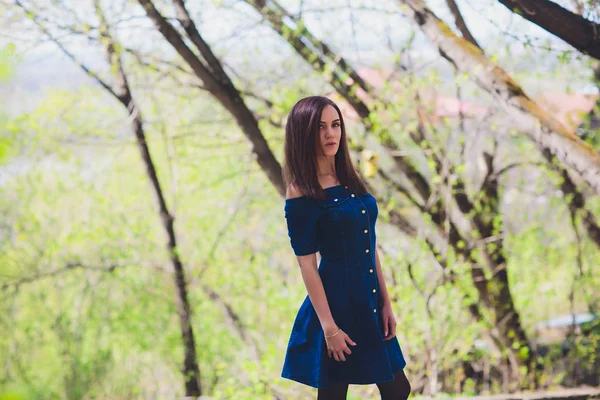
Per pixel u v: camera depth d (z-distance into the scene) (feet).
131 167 27.68
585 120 21.26
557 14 12.78
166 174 27.81
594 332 21.74
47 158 25.25
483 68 14.21
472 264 20.90
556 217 23.61
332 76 19.62
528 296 23.57
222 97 19.13
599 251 23.39
